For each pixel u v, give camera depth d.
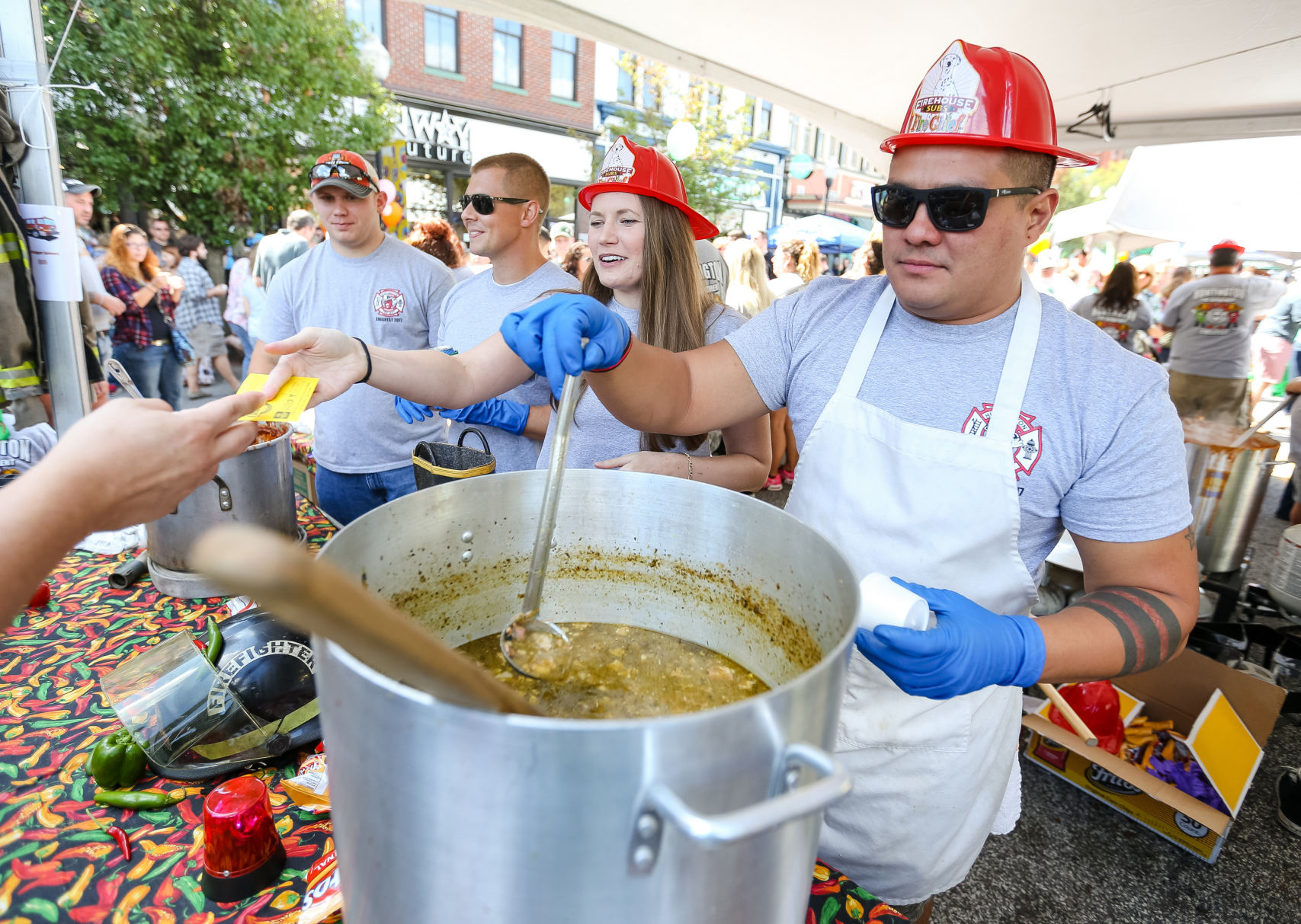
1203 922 1.85
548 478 0.85
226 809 0.80
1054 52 3.32
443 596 0.89
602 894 0.46
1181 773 2.07
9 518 0.59
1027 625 0.86
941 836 1.18
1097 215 8.96
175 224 7.85
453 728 0.42
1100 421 0.97
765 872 0.51
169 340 5.38
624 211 1.66
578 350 0.91
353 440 2.53
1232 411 5.20
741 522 0.88
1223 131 3.99
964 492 1.02
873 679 1.12
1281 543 2.45
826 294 1.22
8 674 1.21
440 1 3.02
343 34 8.17
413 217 11.66
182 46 7.30
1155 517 0.96
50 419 2.58
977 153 0.90
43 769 1.00
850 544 1.11
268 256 5.74
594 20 3.43
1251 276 5.04
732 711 0.43
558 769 0.42
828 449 1.13
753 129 14.73
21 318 2.14
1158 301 7.83
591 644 0.96
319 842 0.90
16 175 2.15
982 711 1.14
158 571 1.47
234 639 1.04
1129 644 0.89
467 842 0.46
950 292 0.97
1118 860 2.03
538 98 12.49
